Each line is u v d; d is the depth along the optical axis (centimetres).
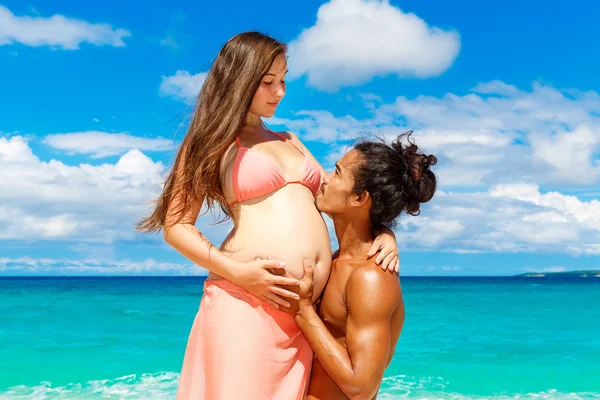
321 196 314
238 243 313
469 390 898
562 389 911
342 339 308
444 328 1702
